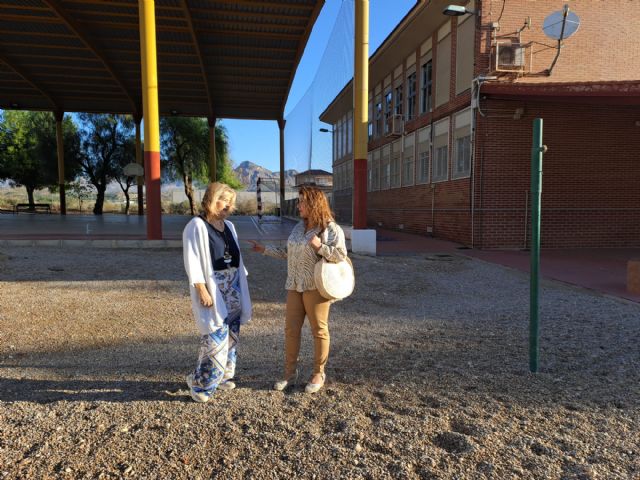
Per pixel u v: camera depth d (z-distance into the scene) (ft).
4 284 22.77
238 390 11.76
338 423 10.00
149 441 9.20
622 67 44.34
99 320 17.85
